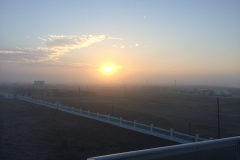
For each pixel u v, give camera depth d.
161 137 20.73
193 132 25.36
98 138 20.81
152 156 2.83
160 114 40.69
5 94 72.00
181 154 3.10
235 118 37.34
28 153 16.02
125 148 17.44
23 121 30.67
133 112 42.72
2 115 36.06
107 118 29.12
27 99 59.88
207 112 44.62
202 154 3.30
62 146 18.06
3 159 14.29
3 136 21.62
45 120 31.25
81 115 34.59
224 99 76.00
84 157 15.16
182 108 50.66
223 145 3.55
